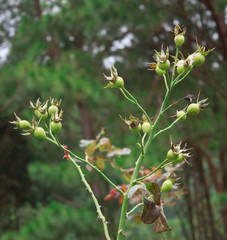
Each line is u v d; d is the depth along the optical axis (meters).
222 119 6.44
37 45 8.73
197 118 6.43
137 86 8.20
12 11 11.91
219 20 7.59
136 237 5.36
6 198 12.32
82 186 7.99
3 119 10.78
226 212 6.91
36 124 1.36
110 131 8.34
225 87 6.82
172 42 7.56
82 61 8.43
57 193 11.52
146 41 8.49
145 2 7.21
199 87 6.65
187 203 5.64
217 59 7.35
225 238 6.82
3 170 12.02
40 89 7.44
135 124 1.33
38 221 7.30
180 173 5.27
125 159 3.96
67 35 9.34
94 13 7.42
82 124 9.48
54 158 11.16
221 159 7.62
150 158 4.88
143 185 1.27
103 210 4.30
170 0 7.16
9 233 8.09
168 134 5.90
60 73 7.55
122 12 7.16
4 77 8.35
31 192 12.00
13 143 11.66
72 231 7.21
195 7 8.14
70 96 7.43
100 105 7.52
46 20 8.71
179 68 1.35
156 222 1.26
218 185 8.02
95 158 2.13
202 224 6.33
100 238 7.28
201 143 6.36
